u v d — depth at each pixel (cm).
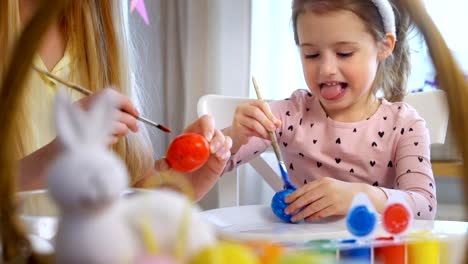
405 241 36
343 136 112
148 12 217
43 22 31
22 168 66
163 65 221
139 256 26
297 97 123
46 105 100
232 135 105
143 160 104
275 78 204
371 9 101
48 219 40
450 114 33
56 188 25
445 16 174
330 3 98
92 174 25
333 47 100
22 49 31
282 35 203
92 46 108
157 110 219
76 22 108
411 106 119
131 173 99
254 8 206
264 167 127
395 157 108
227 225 70
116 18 111
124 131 61
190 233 28
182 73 218
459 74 34
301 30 101
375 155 109
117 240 26
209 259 27
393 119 111
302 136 116
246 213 76
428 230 44
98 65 108
